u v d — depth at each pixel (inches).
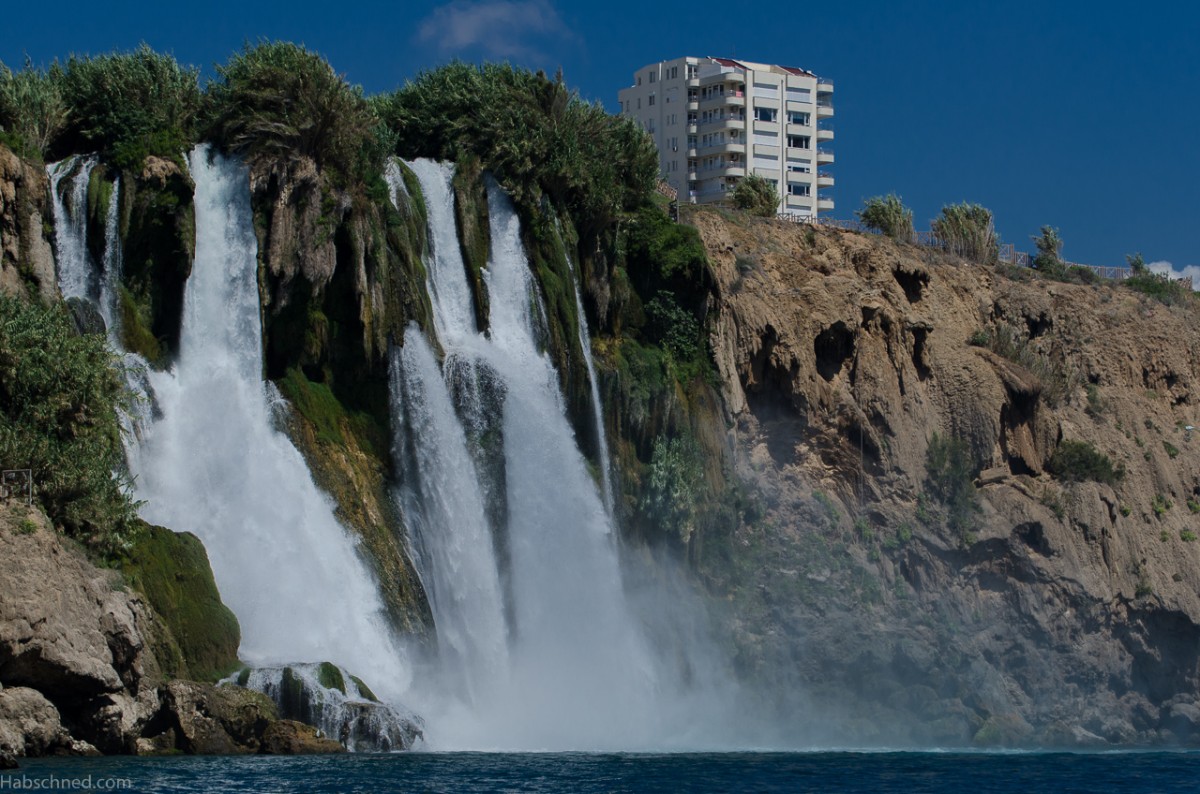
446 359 2662.4
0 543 1742.1
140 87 2536.9
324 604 2277.3
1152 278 4468.5
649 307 3120.1
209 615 2047.2
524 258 2883.9
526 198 2903.5
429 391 2598.4
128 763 1729.8
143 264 2437.3
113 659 1820.9
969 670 3093.0
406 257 2655.0
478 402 2664.9
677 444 3006.9
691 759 2171.5
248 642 2174.0
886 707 2913.4
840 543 3235.7
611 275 3063.5
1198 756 2696.9
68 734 1770.4
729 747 2522.1
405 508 2529.5
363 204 2578.7
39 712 1727.4
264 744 1909.4
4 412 1979.6
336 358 2554.1
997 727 2979.8
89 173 2423.7
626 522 2903.5
